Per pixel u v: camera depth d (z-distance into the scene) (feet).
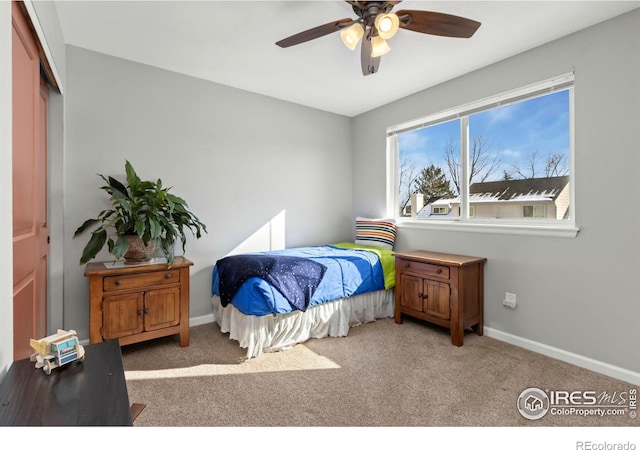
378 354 7.96
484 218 9.49
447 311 8.72
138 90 8.97
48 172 7.61
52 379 2.89
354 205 13.97
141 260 8.27
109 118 8.54
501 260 8.81
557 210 7.94
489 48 8.10
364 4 5.60
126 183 8.77
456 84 9.86
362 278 9.81
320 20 7.01
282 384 6.55
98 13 6.73
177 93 9.61
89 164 8.28
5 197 3.11
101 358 3.31
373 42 6.24
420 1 6.28
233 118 10.71
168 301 8.12
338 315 9.29
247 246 11.09
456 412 5.63
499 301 8.87
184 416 5.50
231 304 8.64
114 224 7.69
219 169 10.46
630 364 6.59
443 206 10.69
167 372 7.03
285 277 8.14
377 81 10.21
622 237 6.70
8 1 3.22
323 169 13.08
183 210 8.36
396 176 12.35
